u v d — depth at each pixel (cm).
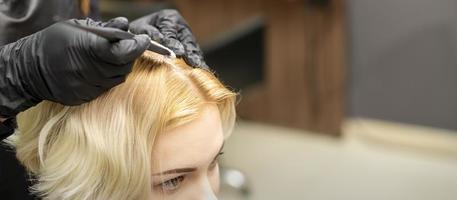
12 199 72
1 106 51
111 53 46
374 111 224
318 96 230
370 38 214
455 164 208
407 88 214
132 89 55
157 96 55
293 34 224
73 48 47
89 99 51
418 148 219
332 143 230
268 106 243
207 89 58
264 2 221
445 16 197
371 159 216
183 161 57
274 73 234
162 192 59
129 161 54
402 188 196
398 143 222
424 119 215
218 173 65
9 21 65
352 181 202
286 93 236
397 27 207
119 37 46
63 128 56
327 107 230
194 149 57
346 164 214
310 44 222
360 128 228
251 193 196
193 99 56
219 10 226
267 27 222
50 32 49
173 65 58
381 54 214
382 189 196
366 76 220
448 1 194
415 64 209
